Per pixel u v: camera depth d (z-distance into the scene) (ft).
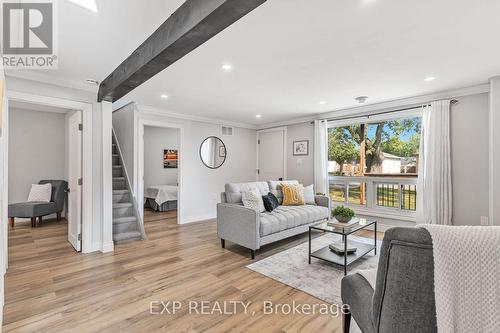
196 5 5.04
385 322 3.08
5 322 6.12
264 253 10.95
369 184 15.24
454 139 11.71
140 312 6.56
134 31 6.59
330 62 8.63
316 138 17.03
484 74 9.77
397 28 6.50
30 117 16.93
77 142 11.22
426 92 12.12
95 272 8.96
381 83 10.82
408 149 13.85
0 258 5.73
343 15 5.93
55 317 6.33
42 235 13.65
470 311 2.55
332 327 5.98
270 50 7.74
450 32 6.68
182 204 16.98
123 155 16.51
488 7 5.59
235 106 15.10
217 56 8.16
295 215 12.19
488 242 2.56
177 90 11.88
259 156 21.70
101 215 11.28
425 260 2.69
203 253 11.00
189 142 17.53
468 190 11.34
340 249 9.70
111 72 9.43
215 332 5.79
